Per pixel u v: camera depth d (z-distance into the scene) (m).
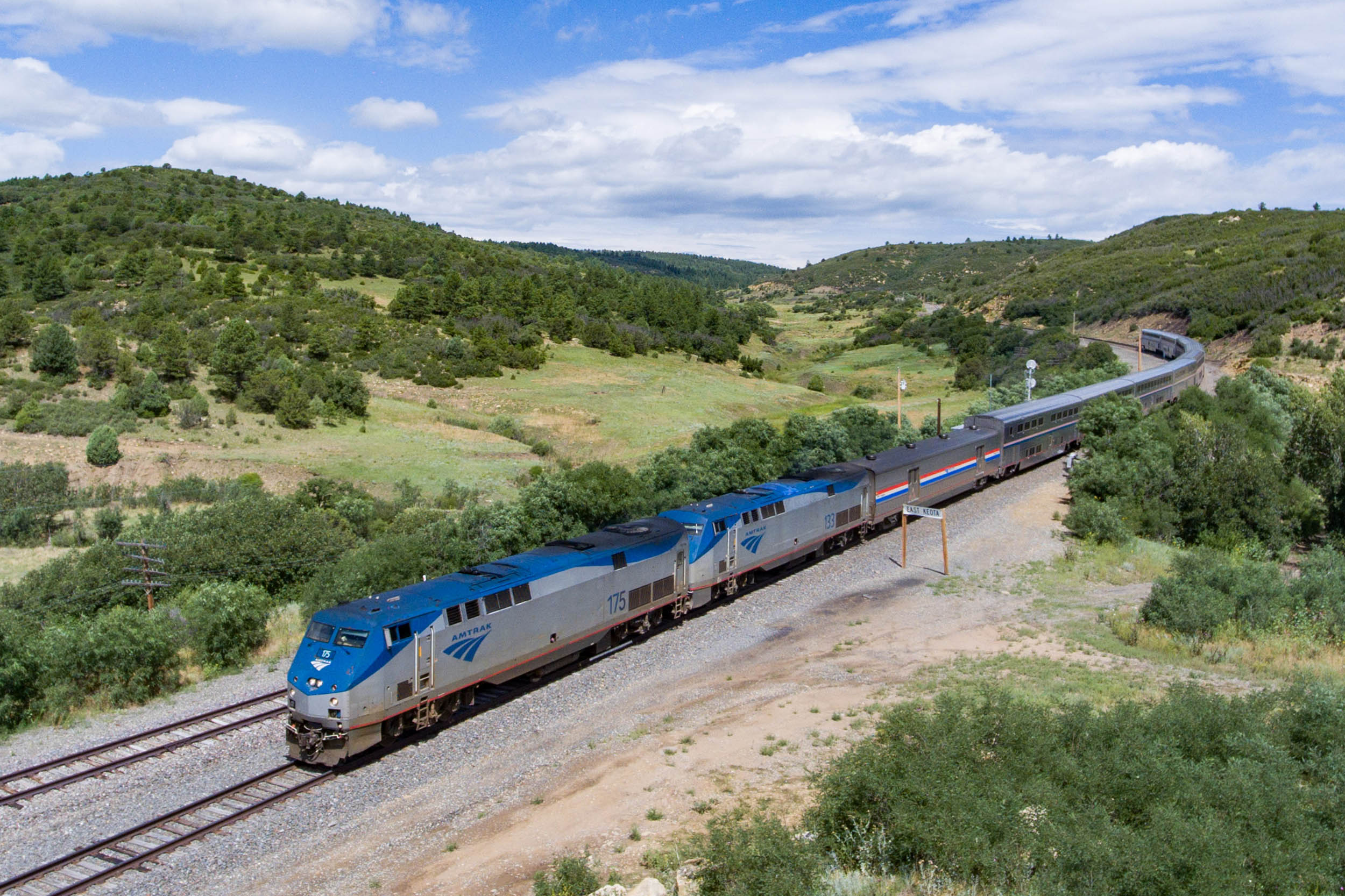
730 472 43.91
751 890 11.94
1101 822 12.49
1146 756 14.22
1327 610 26.58
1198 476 43.22
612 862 14.69
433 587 21.64
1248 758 14.74
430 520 42.88
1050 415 53.22
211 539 34.81
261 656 26.62
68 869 15.09
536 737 20.59
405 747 20.19
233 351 84.38
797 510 33.47
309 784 18.22
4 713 21.03
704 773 18.06
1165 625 26.16
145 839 16.08
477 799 17.62
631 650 26.59
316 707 18.55
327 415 82.69
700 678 24.12
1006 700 16.27
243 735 20.70
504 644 22.14
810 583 33.00
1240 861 11.35
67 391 78.69
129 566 34.09
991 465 47.72
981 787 13.41
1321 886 12.01
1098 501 43.59
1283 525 43.00
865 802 14.05
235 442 72.75
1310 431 46.44
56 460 64.50
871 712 20.80
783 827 14.15
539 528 35.81
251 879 14.78
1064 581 32.72
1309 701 17.14
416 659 19.92
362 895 14.17
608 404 98.12
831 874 12.61
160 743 20.25
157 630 23.66
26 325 91.88
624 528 27.94
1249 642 25.06
